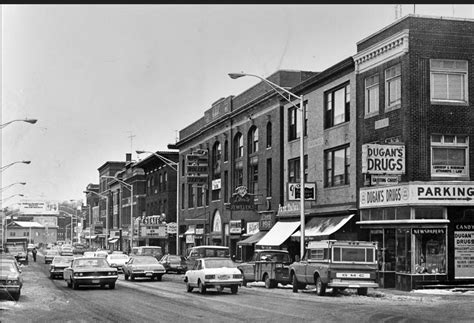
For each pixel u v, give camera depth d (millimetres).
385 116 31703
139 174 95375
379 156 29234
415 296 25531
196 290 29516
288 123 44625
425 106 29672
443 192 28734
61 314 19562
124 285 34250
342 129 36438
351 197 35000
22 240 119625
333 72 37188
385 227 30750
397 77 30844
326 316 17906
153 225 74500
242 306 21297
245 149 52375
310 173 40531
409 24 29938
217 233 58781
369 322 16406
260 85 49719
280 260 31453
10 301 24328
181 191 72562
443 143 29875
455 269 28797
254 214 49875
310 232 37812
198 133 64875
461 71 30281
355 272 25219
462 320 16734
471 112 30172
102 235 123500
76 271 30703
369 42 33438
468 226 28984
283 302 22797
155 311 20047
